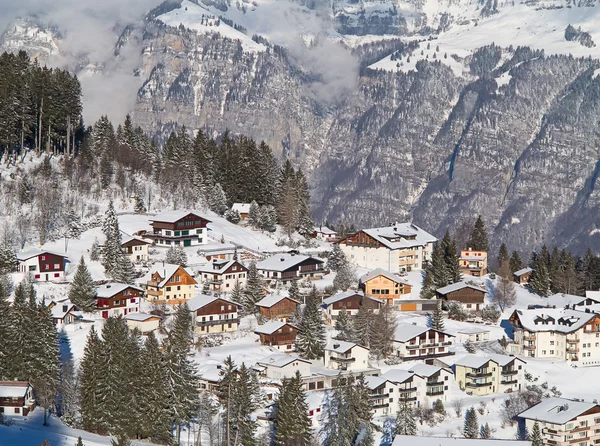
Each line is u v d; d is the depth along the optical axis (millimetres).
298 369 168125
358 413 156250
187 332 179375
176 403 149500
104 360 150250
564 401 169125
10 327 158750
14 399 150250
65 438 141000
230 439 148625
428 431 162125
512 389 182500
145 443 147625
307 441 146625
